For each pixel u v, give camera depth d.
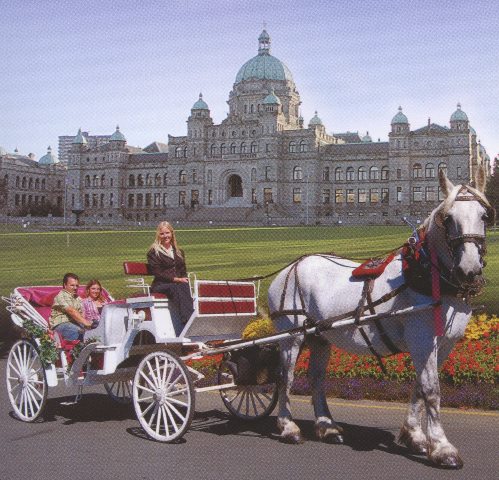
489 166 165.00
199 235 76.00
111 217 171.00
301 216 148.25
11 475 8.55
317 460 9.02
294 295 10.19
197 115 164.62
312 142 153.25
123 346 11.02
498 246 42.28
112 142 184.25
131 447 9.84
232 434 10.55
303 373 14.50
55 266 43.59
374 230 82.19
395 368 13.67
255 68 172.12
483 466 8.62
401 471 8.47
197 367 15.62
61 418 11.95
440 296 8.57
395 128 148.12
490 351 14.01
